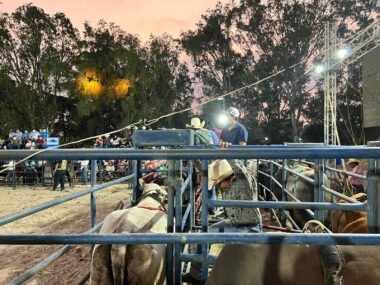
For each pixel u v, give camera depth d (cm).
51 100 3616
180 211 274
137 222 318
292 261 218
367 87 1895
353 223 358
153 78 3575
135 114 3303
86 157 193
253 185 414
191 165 444
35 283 541
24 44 3481
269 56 4456
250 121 4466
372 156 188
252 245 226
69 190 1678
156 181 516
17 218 243
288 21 4300
